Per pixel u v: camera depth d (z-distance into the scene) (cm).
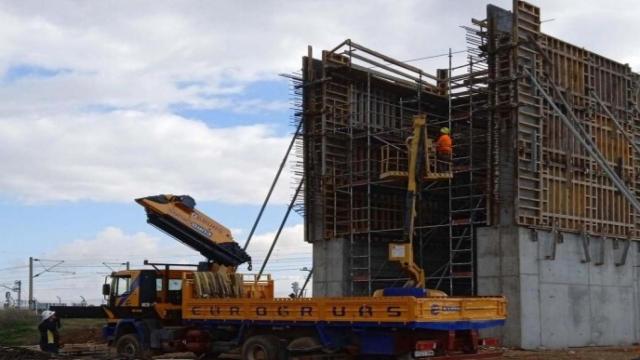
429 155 2480
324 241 3778
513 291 3148
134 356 2456
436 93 4091
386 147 3597
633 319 3644
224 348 2302
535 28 3381
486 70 3441
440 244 4022
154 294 2483
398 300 1869
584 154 3491
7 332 4103
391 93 4081
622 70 3812
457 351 2047
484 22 3416
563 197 3384
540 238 3250
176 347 2412
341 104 3866
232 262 2569
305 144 3866
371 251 3812
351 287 3681
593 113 3594
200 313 2347
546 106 3369
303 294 3847
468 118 3541
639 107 3875
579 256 3416
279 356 2122
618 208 3644
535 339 3156
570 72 3519
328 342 2014
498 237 3225
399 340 1922
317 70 3856
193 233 2505
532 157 3269
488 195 3269
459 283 3925
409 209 2230
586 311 3400
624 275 3634
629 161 3747
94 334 3912
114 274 2584
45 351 2711
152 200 2466
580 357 2747
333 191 3797
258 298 2345
